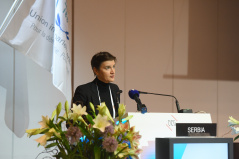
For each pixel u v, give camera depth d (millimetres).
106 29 5367
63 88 4156
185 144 1939
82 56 5188
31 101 4836
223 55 6152
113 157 1868
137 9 5598
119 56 5434
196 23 5988
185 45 5887
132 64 5512
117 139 1905
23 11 4160
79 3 5215
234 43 6230
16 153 4723
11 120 4723
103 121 1838
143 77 5562
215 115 6031
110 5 5418
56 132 1858
